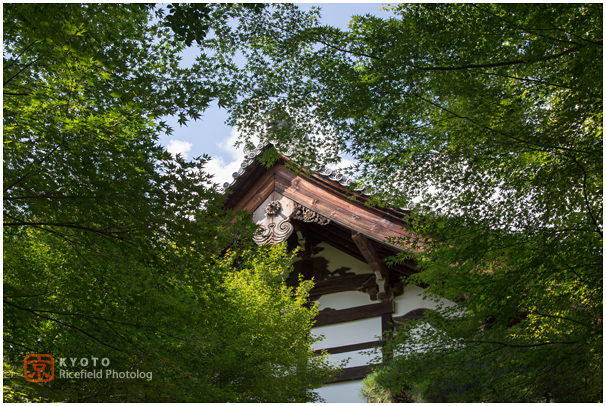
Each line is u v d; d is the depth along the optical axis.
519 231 6.38
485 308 6.56
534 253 6.37
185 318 6.62
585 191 6.12
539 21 5.44
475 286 6.68
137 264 5.65
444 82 6.12
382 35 5.89
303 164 7.12
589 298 6.53
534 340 6.62
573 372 6.36
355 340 11.75
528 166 6.53
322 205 12.04
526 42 5.92
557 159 6.26
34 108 4.88
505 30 5.71
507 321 6.67
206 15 5.23
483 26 5.74
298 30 6.06
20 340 6.02
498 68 6.23
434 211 6.86
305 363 9.12
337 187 12.06
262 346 8.36
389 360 7.48
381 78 5.98
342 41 6.07
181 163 5.29
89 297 6.25
